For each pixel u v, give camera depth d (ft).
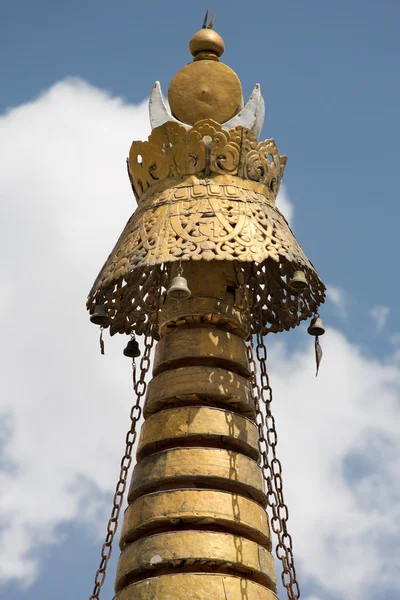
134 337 67.56
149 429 57.98
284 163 64.44
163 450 56.80
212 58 67.10
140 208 61.77
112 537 56.34
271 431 60.23
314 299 63.93
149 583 52.37
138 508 55.31
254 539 55.47
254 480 56.49
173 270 61.93
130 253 58.54
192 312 60.70
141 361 62.18
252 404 59.62
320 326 61.98
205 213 58.75
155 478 55.72
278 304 65.98
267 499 57.82
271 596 53.78
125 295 65.72
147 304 66.39
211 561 53.01
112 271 58.70
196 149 61.26
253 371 61.26
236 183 61.05
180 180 61.46
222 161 61.26
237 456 56.49
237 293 62.08
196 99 64.69
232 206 59.36
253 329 65.67
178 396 58.29
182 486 55.57
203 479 55.42
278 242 58.54
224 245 57.06
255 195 61.11
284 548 56.59
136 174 63.52
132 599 52.37
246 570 53.93
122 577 54.34
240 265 62.75
